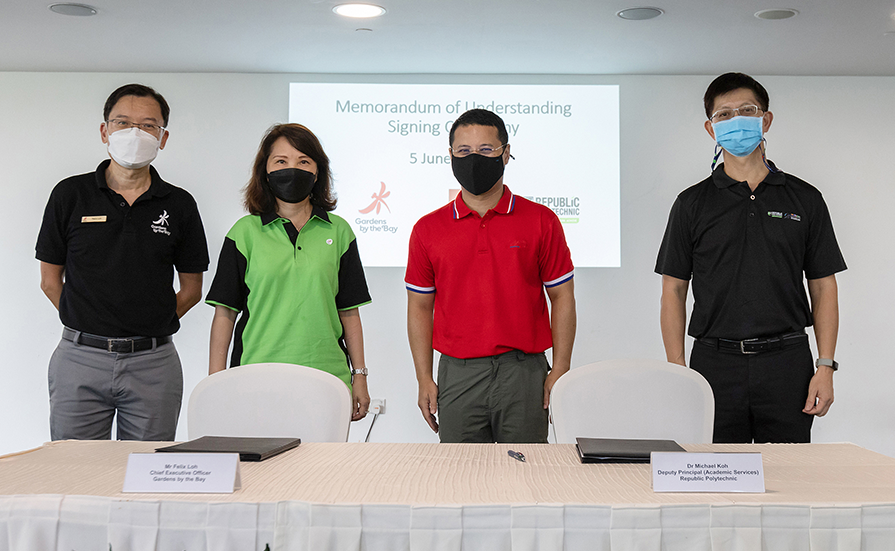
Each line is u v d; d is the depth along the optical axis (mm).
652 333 4516
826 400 2145
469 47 4027
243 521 1076
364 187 4512
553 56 4184
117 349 2371
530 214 2311
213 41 3938
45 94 4520
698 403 1889
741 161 2297
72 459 1435
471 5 3379
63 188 2375
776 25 3637
